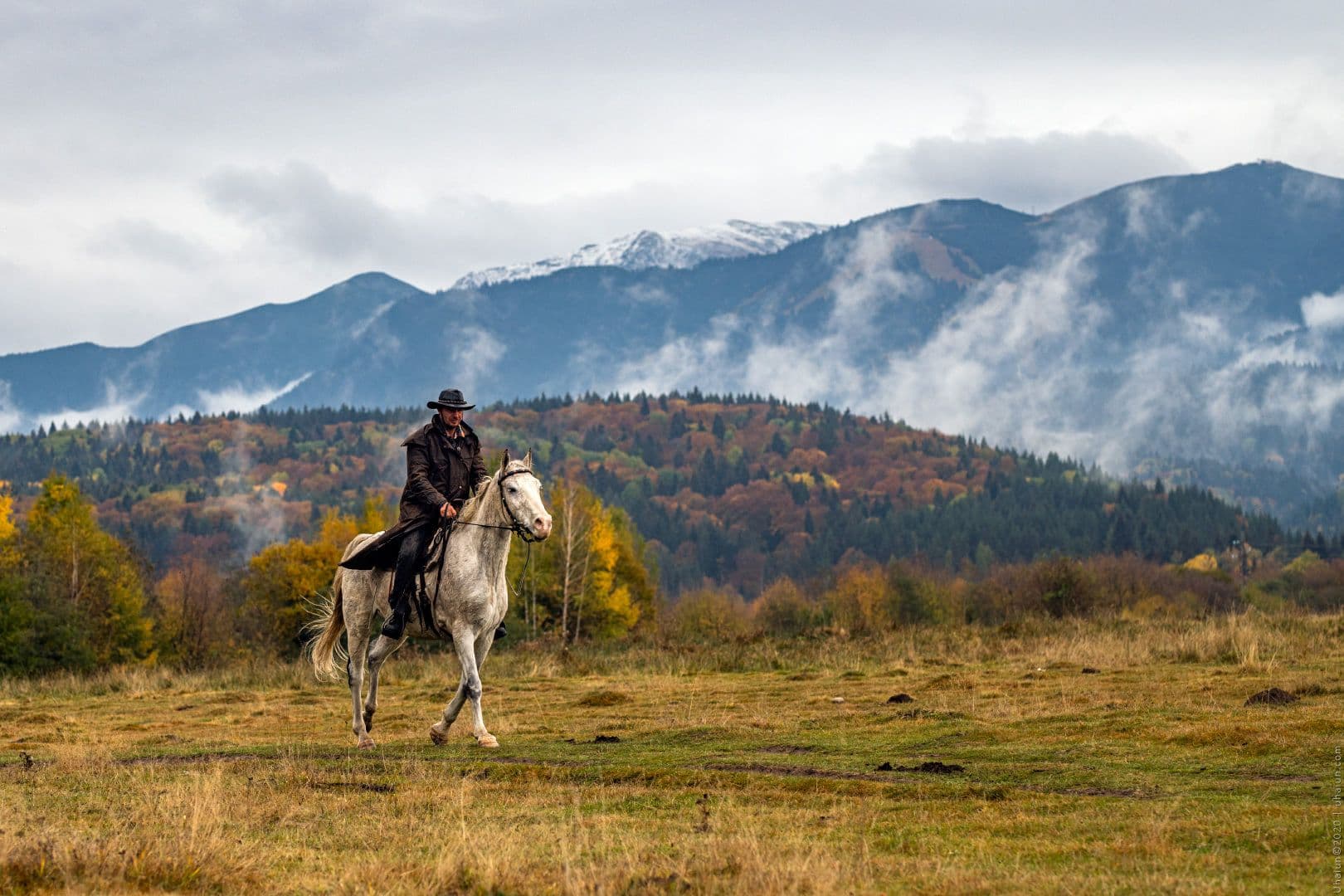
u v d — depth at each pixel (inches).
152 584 2637.8
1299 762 413.7
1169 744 460.1
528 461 559.8
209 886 294.4
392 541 568.7
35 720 738.8
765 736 543.5
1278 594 3754.9
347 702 838.5
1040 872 294.4
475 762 494.0
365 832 361.7
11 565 2117.4
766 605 3715.6
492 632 577.0
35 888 287.0
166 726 704.4
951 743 497.7
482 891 284.4
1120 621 1162.0
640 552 3850.9
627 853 315.3
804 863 292.4
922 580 3444.9
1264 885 276.8
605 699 735.1
